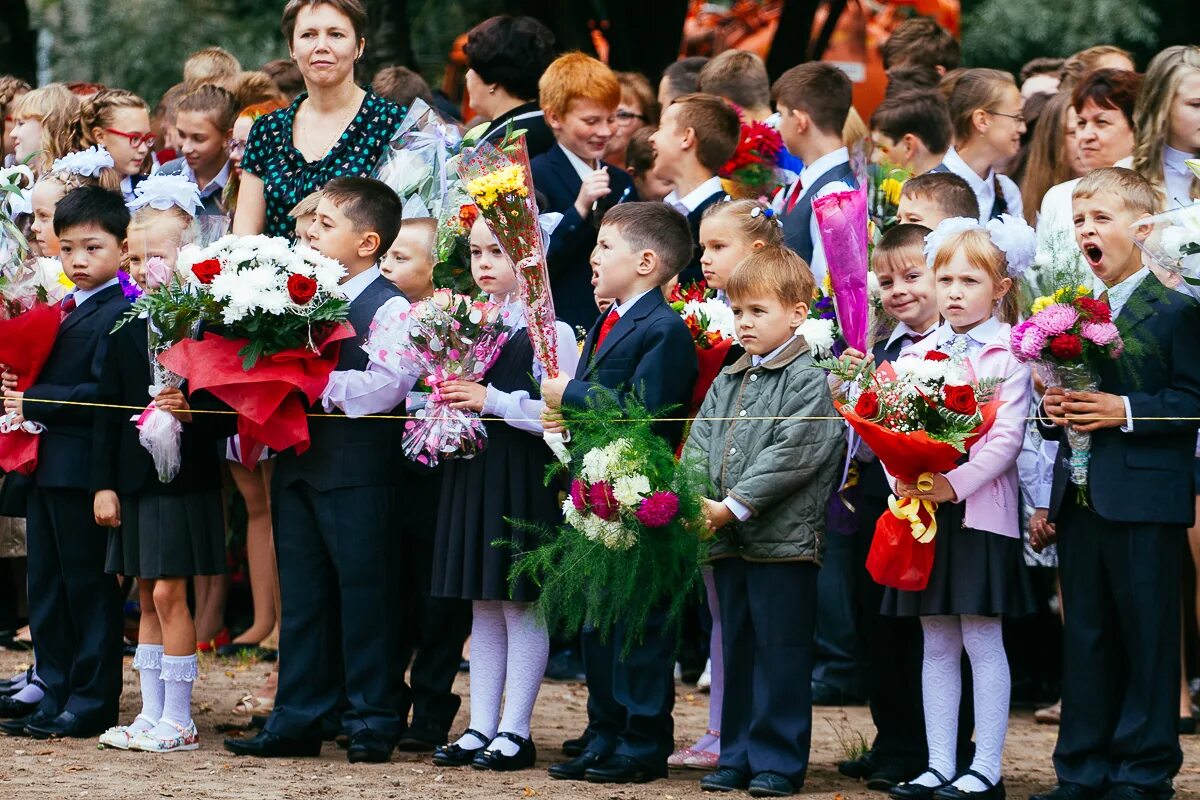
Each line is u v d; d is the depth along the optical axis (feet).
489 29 47.34
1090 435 30.78
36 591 37.78
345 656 34.65
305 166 39.83
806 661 32.32
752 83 50.55
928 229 34.73
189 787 31.17
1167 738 30.42
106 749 35.42
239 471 47.37
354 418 34.37
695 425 33.76
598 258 34.35
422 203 38.88
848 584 43.16
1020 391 31.78
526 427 33.83
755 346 33.12
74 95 48.14
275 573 47.88
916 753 33.45
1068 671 31.17
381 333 34.06
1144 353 30.68
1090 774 30.91
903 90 48.19
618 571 31.37
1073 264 31.53
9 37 71.31
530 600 33.99
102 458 35.76
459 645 36.65
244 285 32.86
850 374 31.19
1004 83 44.93
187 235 37.19
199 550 35.63
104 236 37.52
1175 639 30.73
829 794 32.30
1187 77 38.52
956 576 31.22
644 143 48.78
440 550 34.47
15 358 37.06
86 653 37.22
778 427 32.30
